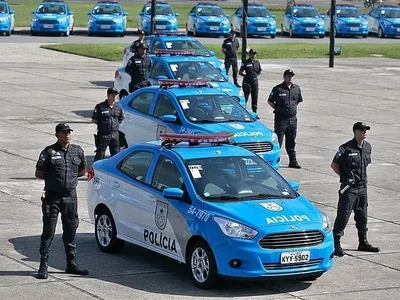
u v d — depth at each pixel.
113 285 13.33
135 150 14.90
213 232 12.95
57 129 13.52
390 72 44.97
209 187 13.65
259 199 13.62
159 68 27.77
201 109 21.09
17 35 56.47
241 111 21.55
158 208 13.95
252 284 13.54
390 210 18.77
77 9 80.94
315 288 13.42
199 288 13.24
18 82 36.88
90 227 16.88
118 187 14.81
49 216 13.52
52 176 13.49
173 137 14.48
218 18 59.91
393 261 15.04
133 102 22.28
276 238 12.87
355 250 15.70
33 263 14.37
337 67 46.25
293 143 22.78
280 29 69.50
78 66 42.69
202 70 27.78
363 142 15.23
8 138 25.36
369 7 95.38
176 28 59.19
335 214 18.25
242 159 14.39
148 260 14.78
